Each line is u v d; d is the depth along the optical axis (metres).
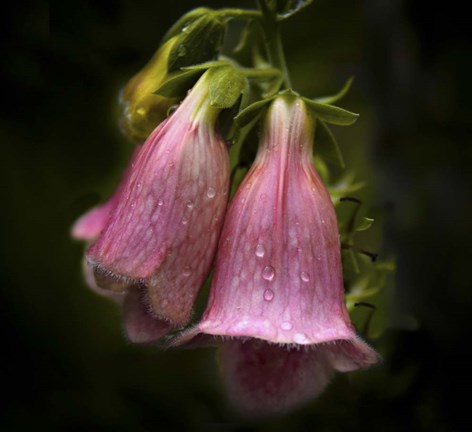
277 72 0.33
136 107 0.32
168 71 0.32
